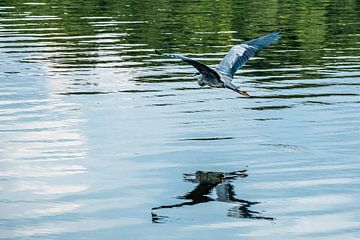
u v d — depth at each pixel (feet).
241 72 78.02
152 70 77.97
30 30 104.17
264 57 86.74
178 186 42.70
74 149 50.01
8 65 79.92
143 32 102.27
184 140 52.06
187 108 61.62
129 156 48.44
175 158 48.01
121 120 57.57
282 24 110.63
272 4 135.23
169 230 36.42
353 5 134.10
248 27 107.24
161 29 105.19
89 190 42.19
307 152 48.93
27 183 43.39
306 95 66.33
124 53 87.30
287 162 46.88
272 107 61.93
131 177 44.42
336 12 124.67
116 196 41.24
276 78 74.43
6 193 41.70
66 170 45.75
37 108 61.36
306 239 35.19
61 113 59.77
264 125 55.98
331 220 37.42
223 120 57.62
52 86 69.87
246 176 44.34
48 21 112.78
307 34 102.53
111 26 107.86
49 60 82.84
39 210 39.19
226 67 35.70
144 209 39.29
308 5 133.90
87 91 67.87
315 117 58.29
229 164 46.62
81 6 130.82
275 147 50.16
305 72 77.20
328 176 44.14
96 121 57.31
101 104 62.90
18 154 48.93
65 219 37.96
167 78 74.13
